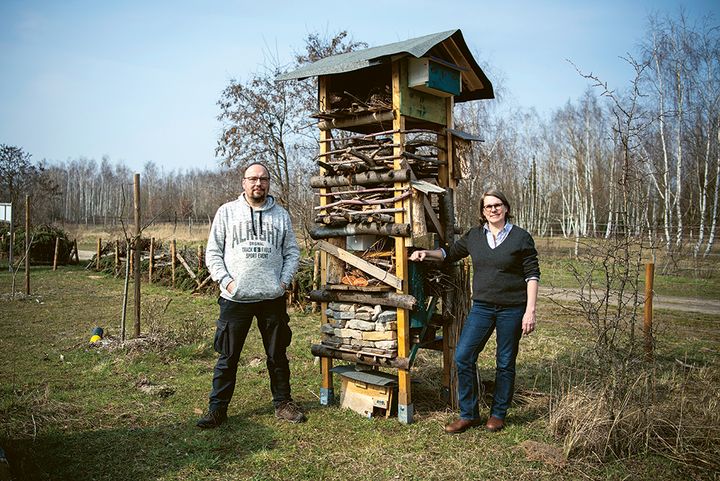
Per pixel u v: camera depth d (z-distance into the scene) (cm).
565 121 3322
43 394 486
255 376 558
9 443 361
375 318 430
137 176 692
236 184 1627
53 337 747
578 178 2931
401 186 420
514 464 352
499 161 2372
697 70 2198
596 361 427
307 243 1333
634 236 418
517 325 403
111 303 1078
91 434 400
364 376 449
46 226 1964
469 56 466
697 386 490
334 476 336
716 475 337
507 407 414
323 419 434
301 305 1005
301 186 1484
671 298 1184
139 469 343
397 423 424
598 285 1234
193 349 653
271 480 330
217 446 378
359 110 435
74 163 8094
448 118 479
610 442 372
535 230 3372
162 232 3244
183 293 1249
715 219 1977
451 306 464
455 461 356
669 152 2223
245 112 1511
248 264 414
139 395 493
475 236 422
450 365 469
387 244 458
